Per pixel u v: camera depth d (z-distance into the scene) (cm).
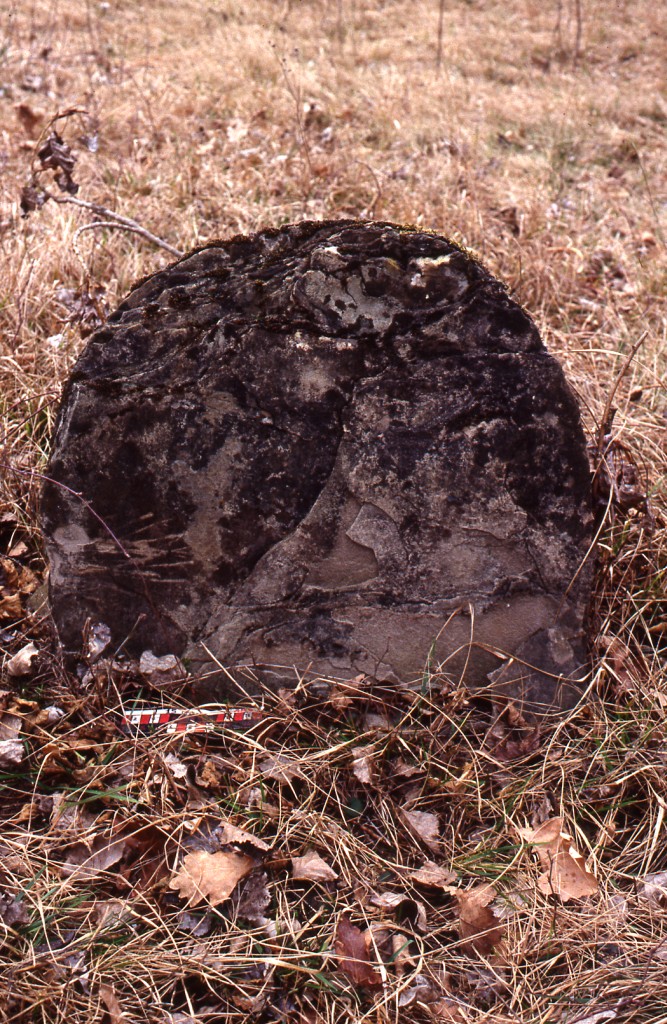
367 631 237
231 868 198
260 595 234
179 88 618
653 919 197
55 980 176
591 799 222
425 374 221
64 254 393
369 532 229
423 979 185
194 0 840
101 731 224
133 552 232
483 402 222
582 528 233
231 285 221
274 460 225
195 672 238
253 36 730
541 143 630
